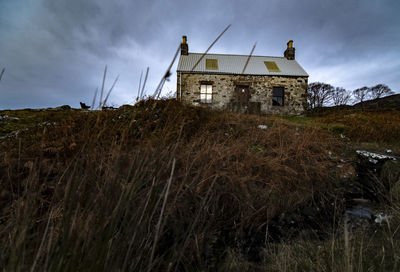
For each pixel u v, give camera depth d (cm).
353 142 453
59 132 211
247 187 192
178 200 136
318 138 389
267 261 129
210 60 1233
